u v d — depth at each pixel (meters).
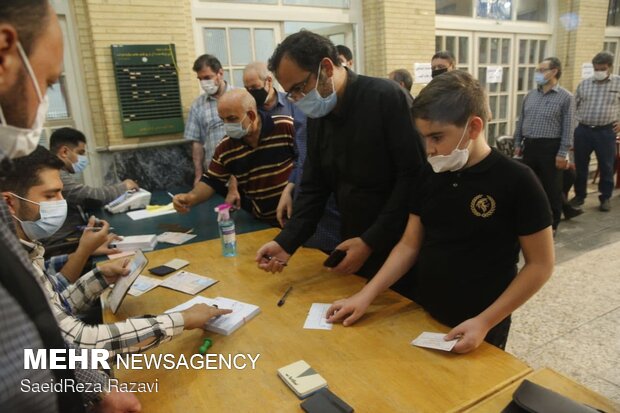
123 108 3.52
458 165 1.09
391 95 1.44
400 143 1.42
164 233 2.13
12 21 0.57
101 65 3.43
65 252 2.15
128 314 1.31
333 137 1.55
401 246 1.31
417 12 4.80
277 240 1.55
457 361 0.98
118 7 3.40
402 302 1.29
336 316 1.18
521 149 4.26
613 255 3.37
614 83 4.23
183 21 3.65
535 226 1.03
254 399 0.91
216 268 1.62
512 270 1.15
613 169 4.45
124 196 2.75
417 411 0.83
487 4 5.61
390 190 1.55
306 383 0.92
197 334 1.18
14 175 1.25
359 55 4.85
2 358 0.50
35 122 0.64
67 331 0.98
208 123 3.47
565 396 0.79
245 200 2.42
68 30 3.44
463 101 1.02
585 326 2.45
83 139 2.66
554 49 6.33
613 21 6.78
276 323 1.21
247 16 4.06
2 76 0.58
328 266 1.46
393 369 0.97
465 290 1.15
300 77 1.37
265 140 2.12
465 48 5.55
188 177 3.90
